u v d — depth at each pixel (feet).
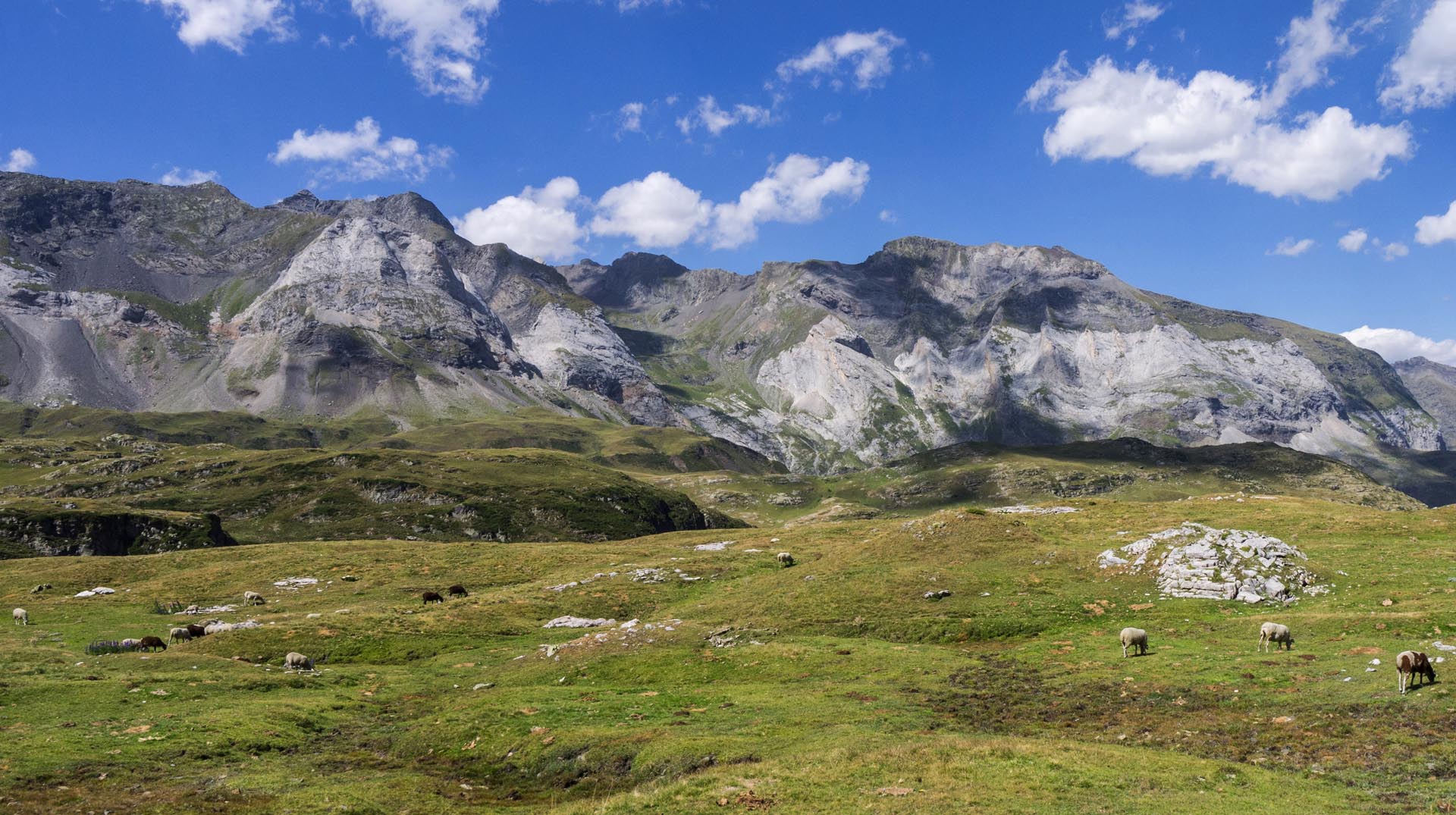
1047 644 186.19
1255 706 128.47
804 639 204.85
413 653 226.58
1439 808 86.99
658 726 141.69
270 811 110.73
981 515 291.99
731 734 132.98
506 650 225.15
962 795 96.07
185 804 112.27
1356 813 87.66
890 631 211.61
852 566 264.31
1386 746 106.42
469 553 402.52
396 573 361.51
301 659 204.95
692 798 101.91
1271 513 313.73
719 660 189.47
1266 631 161.07
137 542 597.11
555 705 159.94
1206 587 209.05
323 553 398.01
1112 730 127.85
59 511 595.88
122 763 128.26
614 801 104.73
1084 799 93.91
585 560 377.71
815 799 98.48
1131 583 221.87
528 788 126.31
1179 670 150.71
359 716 168.45
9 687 167.02
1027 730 130.93
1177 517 300.61
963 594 229.86
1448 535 253.85
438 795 121.60
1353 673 133.90
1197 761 106.83
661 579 307.58
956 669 171.01
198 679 183.21
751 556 342.64
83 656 209.05
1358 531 271.08
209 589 340.18
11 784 116.78
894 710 143.54
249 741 143.23
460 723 154.10
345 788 121.08
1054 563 243.81
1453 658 130.52
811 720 138.51
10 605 305.73
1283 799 92.89
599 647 206.08
